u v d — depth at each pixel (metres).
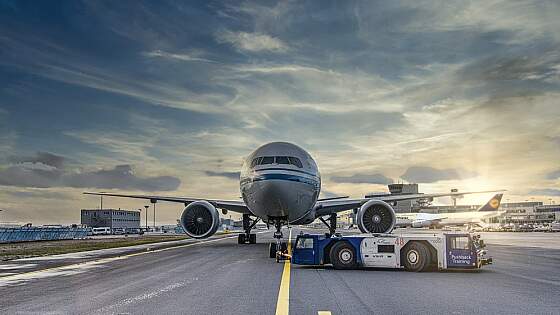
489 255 30.70
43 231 71.44
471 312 11.37
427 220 122.50
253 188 28.48
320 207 36.16
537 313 11.29
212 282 16.69
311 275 19.00
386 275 19.14
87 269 21.64
